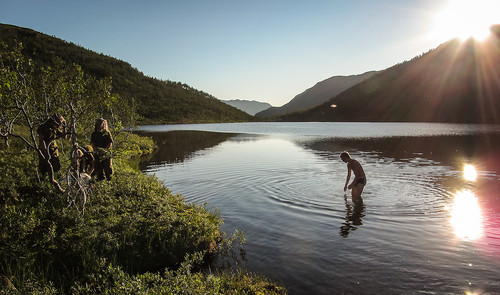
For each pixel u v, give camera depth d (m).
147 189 9.08
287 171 15.05
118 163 12.59
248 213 8.66
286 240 6.76
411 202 9.30
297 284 5.03
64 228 5.98
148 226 6.56
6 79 6.68
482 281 4.89
